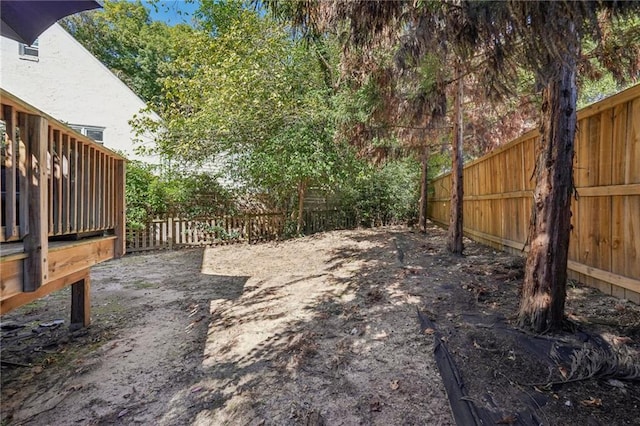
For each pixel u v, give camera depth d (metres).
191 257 6.34
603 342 2.06
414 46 2.06
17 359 2.47
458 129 5.00
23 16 3.21
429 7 1.82
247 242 7.83
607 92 5.19
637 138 2.51
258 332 2.75
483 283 3.49
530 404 1.60
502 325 2.46
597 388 1.68
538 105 4.99
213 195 7.72
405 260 4.79
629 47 2.93
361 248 5.99
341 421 1.65
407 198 9.60
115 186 3.22
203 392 1.96
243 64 6.98
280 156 6.81
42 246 1.91
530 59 1.77
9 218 1.74
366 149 5.80
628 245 2.61
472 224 6.35
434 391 1.81
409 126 4.91
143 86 15.30
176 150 7.19
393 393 1.83
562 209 2.28
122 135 9.84
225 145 7.27
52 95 8.92
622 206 2.67
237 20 8.02
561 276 2.29
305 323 2.86
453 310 2.85
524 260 4.17
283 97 6.91
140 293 4.06
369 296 3.40
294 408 1.77
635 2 1.32
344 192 8.71
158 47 15.20
